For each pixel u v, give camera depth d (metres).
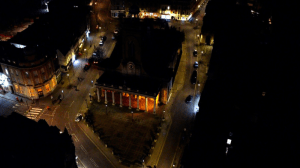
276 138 30.44
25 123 55.72
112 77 92.19
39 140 52.94
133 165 70.12
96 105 92.31
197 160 50.06
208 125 52.53
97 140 77.94
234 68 49.66
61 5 138.50
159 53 97.88
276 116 31.58
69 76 108.38
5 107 90.50
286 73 31.44
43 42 100.19
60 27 115.69
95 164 70.25
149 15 163.38
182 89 101.50
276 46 36.81
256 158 34.41
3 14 138.88
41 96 96.12
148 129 82.00
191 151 56.62
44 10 155.00
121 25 81.94
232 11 77.25
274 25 39.97
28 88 92.50
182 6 156.75
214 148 49.44
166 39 111.19
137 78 91.00
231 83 49.16
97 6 184.00
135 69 89.00
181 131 81.50
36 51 89.19
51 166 49.66
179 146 76.12
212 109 53.97
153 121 85.25
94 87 102.44
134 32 81.00
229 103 49.38
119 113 88.56
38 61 89.06
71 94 98.00
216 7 124.75
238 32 59.00
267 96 36.19
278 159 29.03
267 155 31.80
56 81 101.50
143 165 70.06
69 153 55.84
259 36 50.34
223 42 59.97
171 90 100.00
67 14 127.44
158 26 129.12
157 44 103.69
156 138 78.62
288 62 31.48
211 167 47.38
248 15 68.12
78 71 111.88
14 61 87.62
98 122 84.50
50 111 89.31
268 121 33.91
